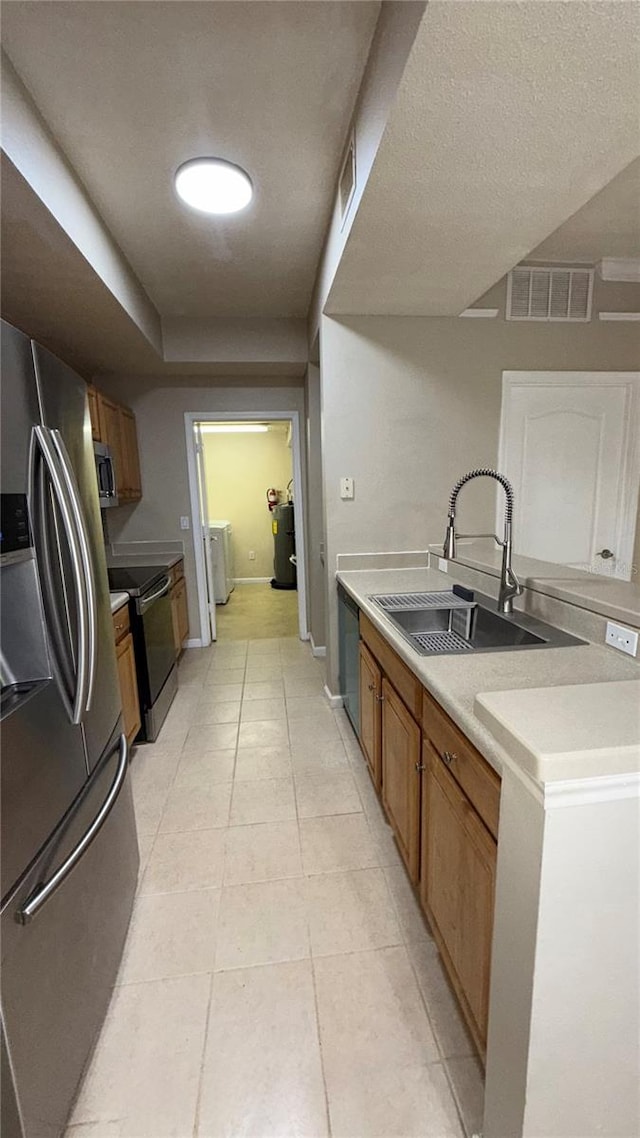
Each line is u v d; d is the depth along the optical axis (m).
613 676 1.22
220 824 2.00
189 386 4.00
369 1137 1.02
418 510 2.80
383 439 2.72
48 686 1.08
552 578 1.78
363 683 2.21
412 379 2.68
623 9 0.92
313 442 3.63
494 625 1.84
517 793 0.76
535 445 2.82
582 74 1.05
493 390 2.74
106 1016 1.27
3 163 1.33
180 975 1.38
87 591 1.23
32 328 2.76
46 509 1.12
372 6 1.19
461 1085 1.10
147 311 3.00
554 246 2.51
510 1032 0.84
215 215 2.14
